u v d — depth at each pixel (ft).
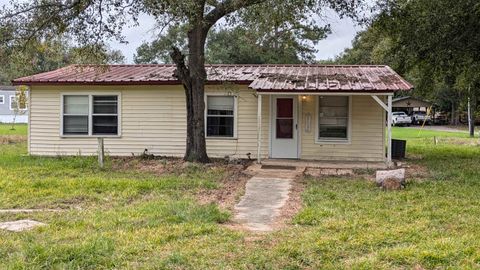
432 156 53.16
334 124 47.96
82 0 36.76
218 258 16.39
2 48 40.70
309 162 45.60
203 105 44.09
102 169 40.01
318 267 15.67
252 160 47.34
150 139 49.96
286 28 46.78
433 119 167.53
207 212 22.97
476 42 45.29
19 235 19.08
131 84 48.47
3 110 164.76
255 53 127.44
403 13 45.03
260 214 24.06
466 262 15.76
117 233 19.24
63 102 50.72
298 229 20.62
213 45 134.00
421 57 50.26
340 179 35.55
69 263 15.52
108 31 37.81
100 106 50.47
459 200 26.45
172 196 28.32
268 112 48.16
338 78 46.42
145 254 16.65
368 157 47.39
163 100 49.60
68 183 31.58
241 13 42.55
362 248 17.62
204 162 43.93
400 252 16.61
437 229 20.26
